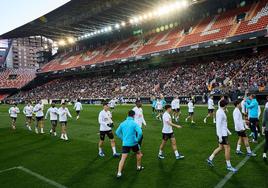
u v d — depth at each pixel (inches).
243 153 396.2
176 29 1991.9
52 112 649.0
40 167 382.0
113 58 2114.9
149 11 2030.0
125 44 2289.6
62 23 2384.4
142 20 2174.0
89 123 867.4
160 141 522.0
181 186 283.4
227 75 1451.8
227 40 1460.4
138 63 2174.0
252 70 1364.4
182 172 327.0
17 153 479.2
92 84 2319.1
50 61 2962.6
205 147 449.1
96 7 2022.6
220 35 1547.7
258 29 1366.9
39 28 2544.3
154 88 1755.7
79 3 1937.7
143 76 1998.0
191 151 426.9
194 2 1742.1
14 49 5885.8
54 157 434.6
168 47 1782.7
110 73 2393.0
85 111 1332.4
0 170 377.7
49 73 2662.4
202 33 1689.2
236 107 388.5
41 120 707.4
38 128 804.6
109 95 1989.4
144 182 301.4
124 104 1737.2
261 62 1387.8
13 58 5876.0
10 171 370.9
